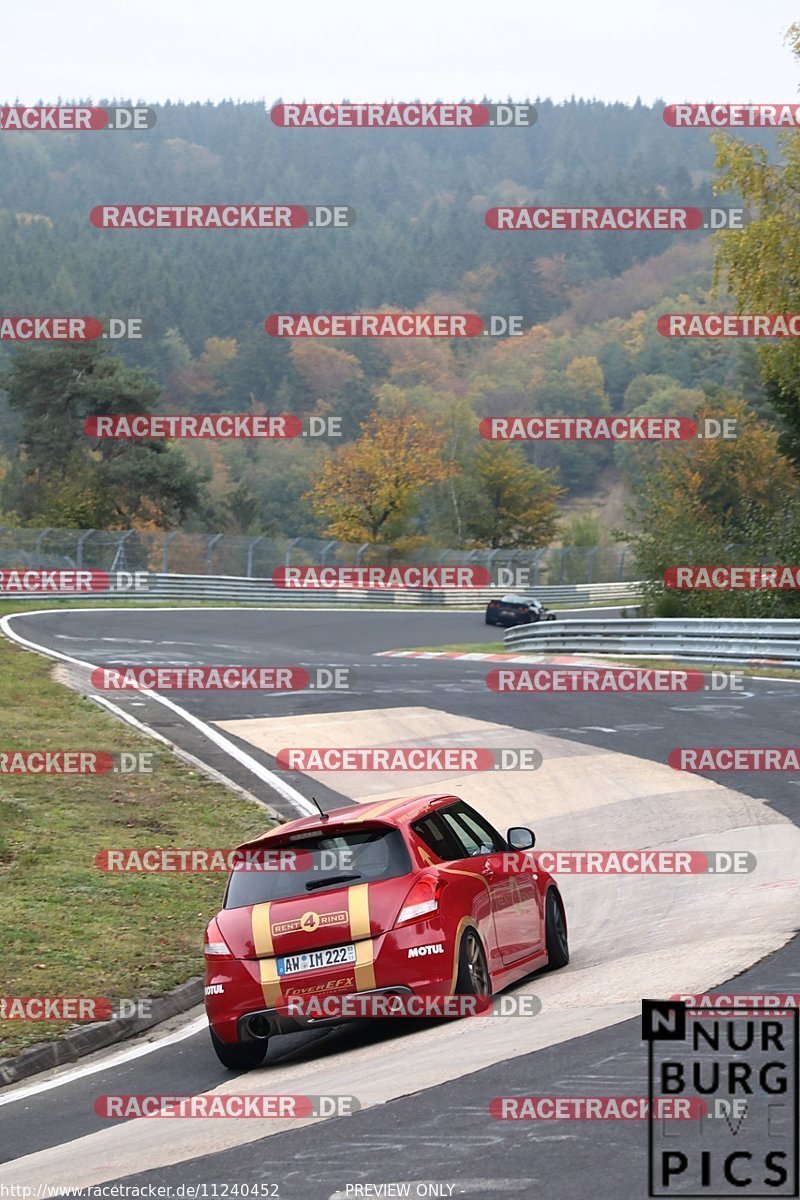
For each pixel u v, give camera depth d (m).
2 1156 13.58
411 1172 10.46
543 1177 10.01
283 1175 10.87
